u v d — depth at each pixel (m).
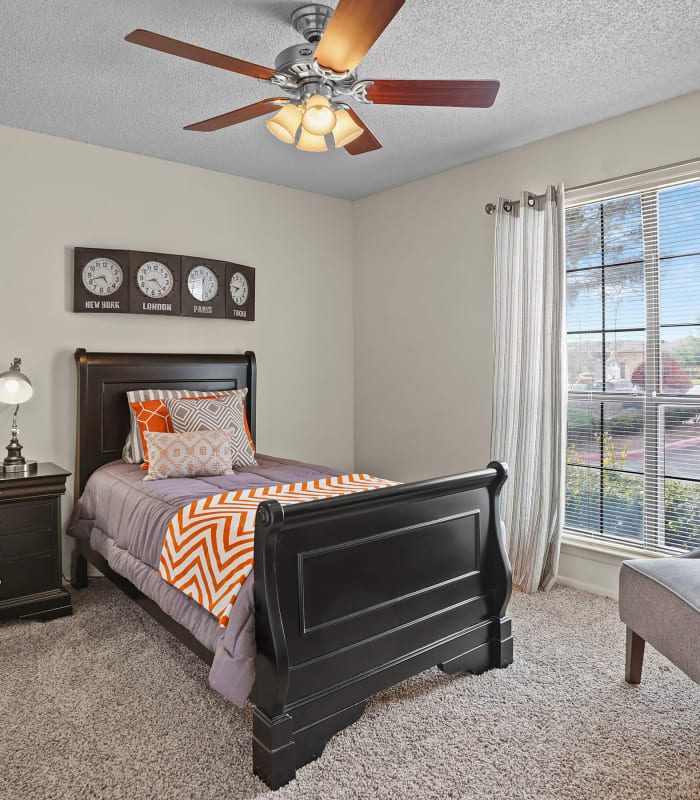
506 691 2.25
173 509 2.47
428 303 4.08
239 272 4.03
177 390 3.69
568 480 3.45
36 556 2.89
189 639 2.15
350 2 1.51
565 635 2.74
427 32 2.26
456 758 1.86
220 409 3.46
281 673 1.69
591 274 3.30
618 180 3.06
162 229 3.73
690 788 1.73
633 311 3.13
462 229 3.84
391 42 2.33
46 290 3.33
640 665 2.30
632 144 3.02
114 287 3.51
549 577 3.29
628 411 3.17
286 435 4.35
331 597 1.89
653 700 2.19
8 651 2.57
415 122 3.12
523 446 3.34
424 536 2.19
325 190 4.38
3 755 1.87
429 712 2.11
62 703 2.17
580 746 1.92
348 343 4.67
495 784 1.74
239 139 3.37
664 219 2.99
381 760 1.85
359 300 4.63
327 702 1.86
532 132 3.28
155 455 3.03
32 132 3.26
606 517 3.28
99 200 3.49
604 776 1.78
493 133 3.29
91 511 3.20
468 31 2.26
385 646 2.04
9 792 1.71
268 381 4.25
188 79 2.63
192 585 2.08
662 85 2.73
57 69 2.54
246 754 1.88
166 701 2.18
